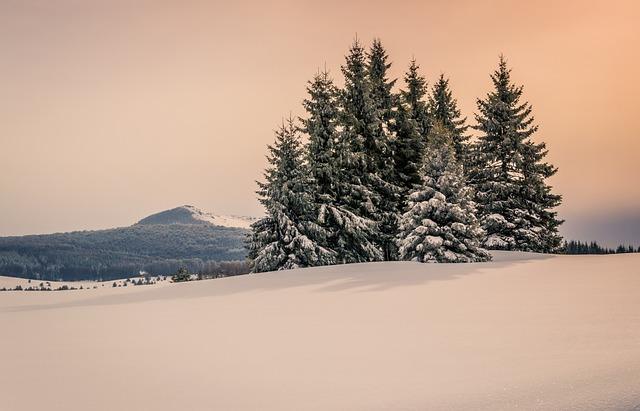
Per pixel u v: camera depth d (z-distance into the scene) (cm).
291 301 1422
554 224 4156
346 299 1392
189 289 2002
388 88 3966
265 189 3488
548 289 1359
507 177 4116
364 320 1023
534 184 4072
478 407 458
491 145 4162
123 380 650
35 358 802
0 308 1606
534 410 436
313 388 566
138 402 555
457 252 2659
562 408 434
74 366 738
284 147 3462
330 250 3431
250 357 743
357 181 3556
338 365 664
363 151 3641
